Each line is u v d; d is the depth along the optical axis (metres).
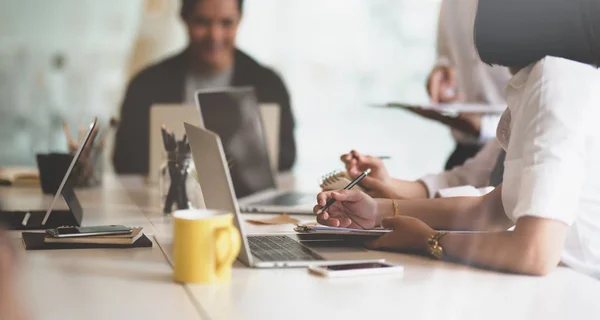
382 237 1.35
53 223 1.57
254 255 1.23
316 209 1.58
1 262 0.85
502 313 0.96
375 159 2.01
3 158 4.61
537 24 1.31
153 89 4.41
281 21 4.96
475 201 1.63
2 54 4.59
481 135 2.95
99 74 4.68
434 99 3.28
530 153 1.22
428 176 2.09
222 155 1.11
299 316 0.92
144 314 0.92
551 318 0.95
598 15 1.29
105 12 4.65
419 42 5.04
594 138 1.24
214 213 1.13
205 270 1.07
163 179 1.79
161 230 1.55
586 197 1.30
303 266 1.20
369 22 5.03
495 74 2.94
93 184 2.36
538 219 1.17
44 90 4.65
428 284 1.11
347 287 1.08
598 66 1.29
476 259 1.21
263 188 2.23
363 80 5.07
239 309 0.94
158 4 4.60
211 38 4.43
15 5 4.57
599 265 1.32
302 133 5.05
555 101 1.23
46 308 0.93
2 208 1.73
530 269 1.17
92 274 1.12
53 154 2.10
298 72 5.02
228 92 2.15
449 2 3.09
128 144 4.29
